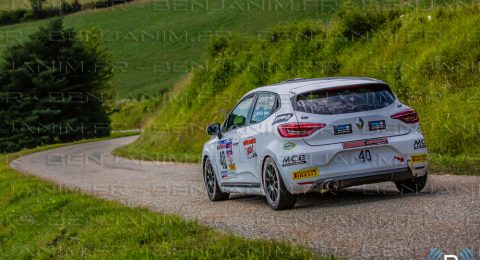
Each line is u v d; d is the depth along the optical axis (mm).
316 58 67188
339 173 23781
